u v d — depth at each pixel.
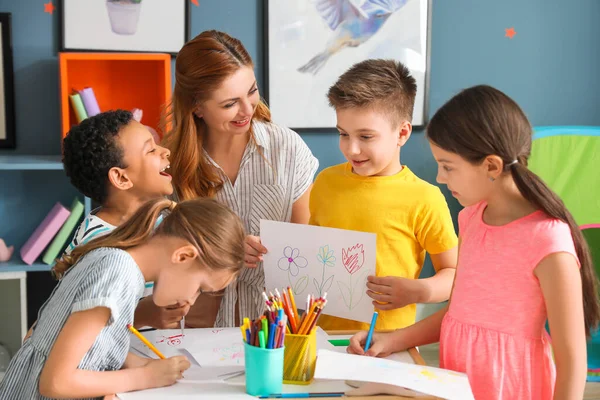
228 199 1.78
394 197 1.61
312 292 1.50
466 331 1.28
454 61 2.98
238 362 1.33
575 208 2.71
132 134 1.59
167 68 2.59
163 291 1.25
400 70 1.60
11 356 2.61
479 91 1.23
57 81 2.73
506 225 1.23
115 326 1.21
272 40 2.83
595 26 3.03
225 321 1.79
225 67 1.58
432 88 2.98
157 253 1.24
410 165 2.98
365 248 1.43
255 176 1.78
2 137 2.71
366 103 1.50
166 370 1.23
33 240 2.61
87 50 2.71
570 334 1.15
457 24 2.96
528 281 1.20
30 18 2.69
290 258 1.50
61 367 1.15
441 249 1.61
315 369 1.22
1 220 2.76
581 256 1.21
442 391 1.14
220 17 2.80
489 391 1.24
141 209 1.28
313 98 2.88
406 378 1.18
